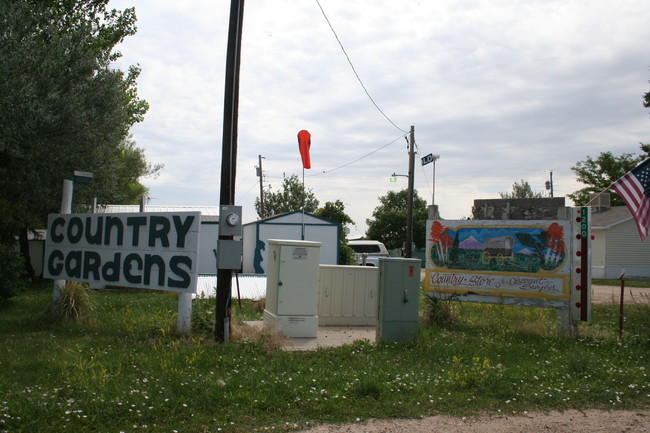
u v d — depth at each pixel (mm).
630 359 8742
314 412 5668
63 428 4926
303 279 10438
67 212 11984
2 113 15336
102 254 11000
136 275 10375
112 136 20375
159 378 6566
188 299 9688
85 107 18297
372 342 9891
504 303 11789
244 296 17781
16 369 6961
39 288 20062
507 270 11828
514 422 5652
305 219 29141
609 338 10352
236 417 5461
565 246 11250
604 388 6887
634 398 6625
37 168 18406
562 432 5398
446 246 12562
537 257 11523
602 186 50531
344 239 31969
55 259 11891
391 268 9586
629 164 49875
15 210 15883
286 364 7750
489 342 9852
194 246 9633
